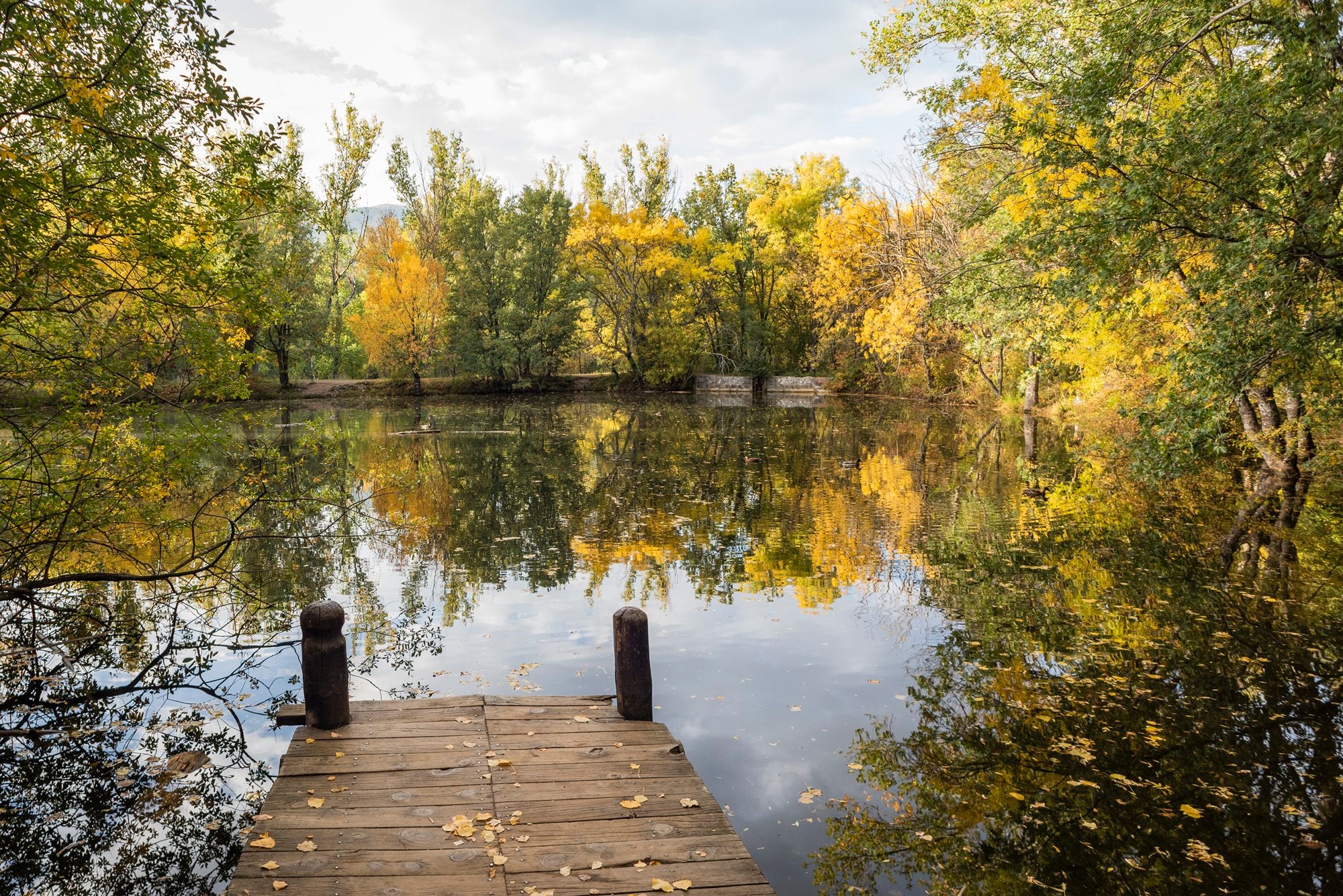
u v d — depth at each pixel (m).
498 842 3.58
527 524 11.87
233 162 5.94
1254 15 7.96
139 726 5.43
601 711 5.16
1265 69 7.32
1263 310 6.79
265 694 5.98
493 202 42.28
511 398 40.78
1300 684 5.79
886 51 14.38
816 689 5.87
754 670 6.22
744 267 45.38
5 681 6.20
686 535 11.03
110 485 6.60
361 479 15.46
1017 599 7.90
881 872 3.75
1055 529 10.90
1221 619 7.16
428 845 3.56
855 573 9.01
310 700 4.83
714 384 45.66
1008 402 28.11
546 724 4.94
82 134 5.25
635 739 4.73
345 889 3.23
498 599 8.15
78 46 5.24
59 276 5.45
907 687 5.88
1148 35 8.61
